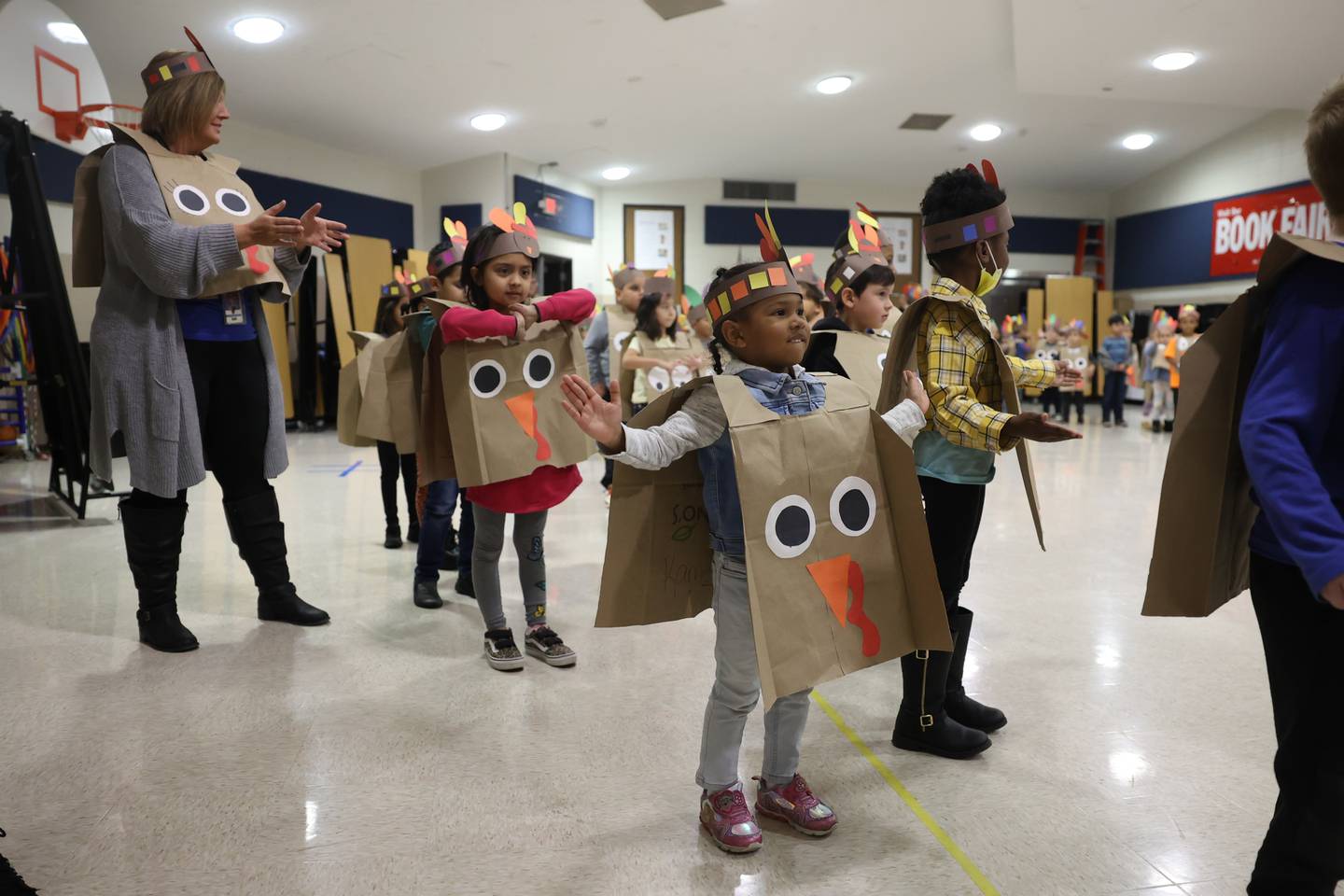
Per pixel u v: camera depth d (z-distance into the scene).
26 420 6.62
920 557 1.54
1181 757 1.96
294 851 1.56
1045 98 9.58
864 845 1.60
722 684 1.57
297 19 6.30
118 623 2.83
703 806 1.62
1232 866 1.53
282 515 4.68
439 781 1.83
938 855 1.56
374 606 3.09
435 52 7.13
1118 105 10.09
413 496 3.95
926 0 6.83
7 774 1.84
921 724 1.96
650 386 4.55
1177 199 12.54
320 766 1.89
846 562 1.51
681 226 12.63
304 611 2.87
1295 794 1.08
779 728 1.65
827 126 10.13
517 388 2.45
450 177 10.44
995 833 1.64
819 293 3.32
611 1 6.47
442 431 2.56
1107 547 4.01
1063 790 1.81
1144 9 6.48
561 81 8.01
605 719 2.14
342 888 1.46
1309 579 0.92
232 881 1.47
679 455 1.46
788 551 1.46
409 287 3.43
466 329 2.32
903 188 13.24
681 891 1.45
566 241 11.80
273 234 2.37
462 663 2.53
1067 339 11.17
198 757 1.92
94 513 4.60
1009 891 1.46
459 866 1.52
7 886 1.31
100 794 1.76
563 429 2.52
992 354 1.80
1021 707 2.23
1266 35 7.02
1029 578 3.49
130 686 2.32
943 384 1.73
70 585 3.25
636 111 9.08
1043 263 14.16
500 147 9.85
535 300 2.53
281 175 8.84
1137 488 5.65
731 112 9.37
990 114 10.00
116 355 2.44
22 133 4.19
